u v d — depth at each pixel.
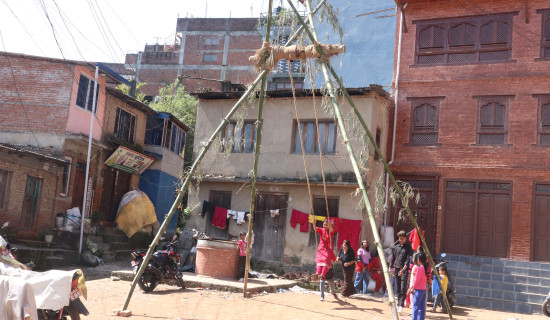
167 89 42.12
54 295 6.51
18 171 18.44
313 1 10.93
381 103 18.66
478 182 17.89
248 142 19.31
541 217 17.05
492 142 17.94
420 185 18.66
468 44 18.69
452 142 18.36
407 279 12.75
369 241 17.67
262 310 10.90
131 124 26.23
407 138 18.94
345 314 11.20
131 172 26.16
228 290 13.28
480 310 14.77
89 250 19.72
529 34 17.98
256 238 18.75
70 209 21.11
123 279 13.93
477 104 18.27
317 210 18.11
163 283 13.89
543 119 17.47
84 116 21.84
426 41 19.28
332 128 18.33
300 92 18.50
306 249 17.97
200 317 9.57
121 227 24.08
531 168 17.28
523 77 17.73
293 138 18.83
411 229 18.42
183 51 58.34
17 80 21.19
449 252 17.88
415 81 19.09
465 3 18.83
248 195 19.02
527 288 15.89
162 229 10.07
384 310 12.32
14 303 5.52
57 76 21.02
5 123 20.98
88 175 21.77
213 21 58.50
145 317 9.24
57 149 20.47
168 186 29.59
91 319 8.71
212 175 19.36
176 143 31.22
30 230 19.14
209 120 19.97
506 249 17.27
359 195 17.52
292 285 15.75
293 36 10.83
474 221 17.72
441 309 14.12
